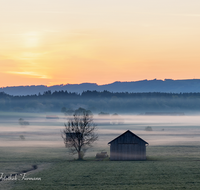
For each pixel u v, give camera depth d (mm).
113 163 70812
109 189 46312
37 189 46812
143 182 50625
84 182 50969
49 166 67438
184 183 49812
